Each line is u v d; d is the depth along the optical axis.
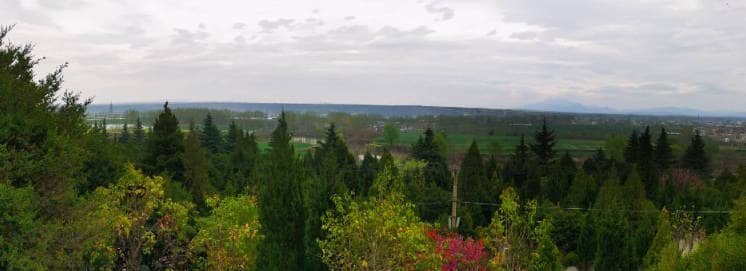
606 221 30.08
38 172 15.06
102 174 25.69
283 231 18.38
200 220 22.88
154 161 37.25
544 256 24.09
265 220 18.64
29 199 13.16
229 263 20.41
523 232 21.02
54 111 18.30
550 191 49.66
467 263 18.80
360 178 45.09
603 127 162.38
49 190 15.43
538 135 67.75
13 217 12.46
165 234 22.02
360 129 152.38
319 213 18.23
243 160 67.06
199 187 36.81
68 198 15.62
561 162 63.69
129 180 20.80
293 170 18.97
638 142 71.56
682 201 44.53
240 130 87.69
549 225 21.05
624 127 160.62
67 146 16.14
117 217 18.75
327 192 18.39
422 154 73.00
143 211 20.75
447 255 18.09
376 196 16.86
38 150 15.07
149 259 25.20
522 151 64.56
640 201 37.47
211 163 59.12
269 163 18.98
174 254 21.84
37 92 16.19
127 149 42.19
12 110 14.82
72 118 19.55
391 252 15.70
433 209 40.03
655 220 34.69
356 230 15.33
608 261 29.52
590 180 46.22
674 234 35.16
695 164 74.19
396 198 15.62
